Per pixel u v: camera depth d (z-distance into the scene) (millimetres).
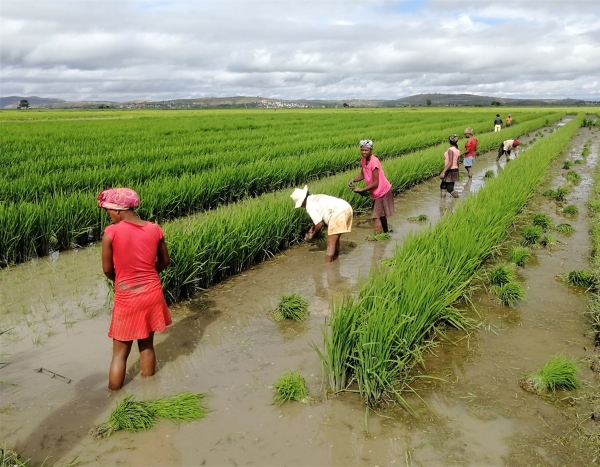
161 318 4109
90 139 24469
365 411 3625
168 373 4176
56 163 13875
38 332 4922
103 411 3643
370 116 63375
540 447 3189
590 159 20297
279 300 5828
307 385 3973
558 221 9609
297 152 18062
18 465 2965
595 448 3154
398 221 9992
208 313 5457
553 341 4695
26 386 3949
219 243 6297
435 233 6754
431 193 13219
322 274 6781
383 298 4398
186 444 3264
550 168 17688
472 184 14578
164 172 12906
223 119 52906
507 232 8406
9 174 11875
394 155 20344
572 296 5793
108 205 3840
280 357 4438
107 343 4707
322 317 5324
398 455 3143
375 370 3729
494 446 3209
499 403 3695
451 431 3373
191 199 10406
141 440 3305
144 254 3910
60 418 3543
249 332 4961
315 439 3309
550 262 7082
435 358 4414
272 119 53125
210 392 3881
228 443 3270
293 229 8266
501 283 5941
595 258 6902
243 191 12023
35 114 76375
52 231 7723
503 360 4355
